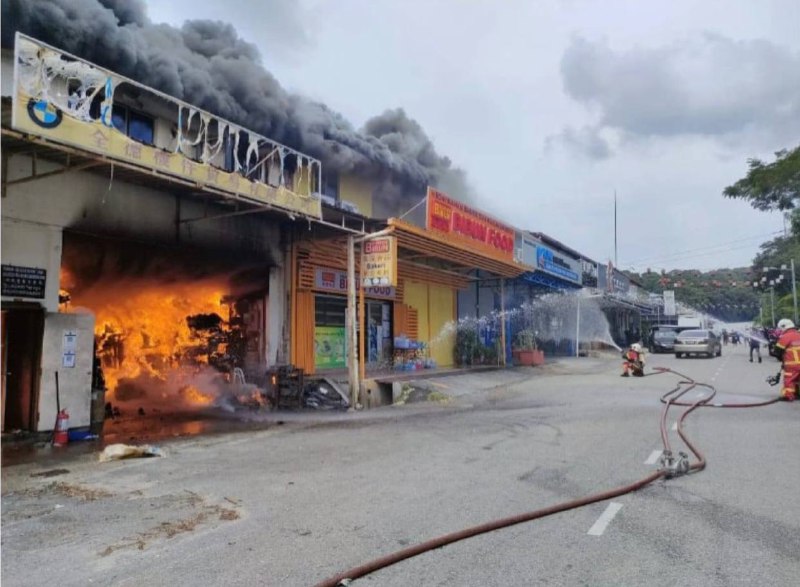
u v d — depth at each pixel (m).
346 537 4.84
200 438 9.73
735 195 19.22
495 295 27.05
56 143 7.48
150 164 8.70
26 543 4.79
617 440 9.01
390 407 13.97
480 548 4.57
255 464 7.68
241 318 14.95
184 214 12.11
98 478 6.98
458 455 8.09
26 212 9.42
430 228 16.55
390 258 13.92
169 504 5.86
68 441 9.40
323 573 4.13
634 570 4.12
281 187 11.17
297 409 13.30
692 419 10.89
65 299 11.92
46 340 9.54
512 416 11.88
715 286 78.94
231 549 4.61
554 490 6.21
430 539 4.77
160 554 4.53
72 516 5.50
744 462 7.40
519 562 4.29
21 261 9.36
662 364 26.31
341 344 17.23
